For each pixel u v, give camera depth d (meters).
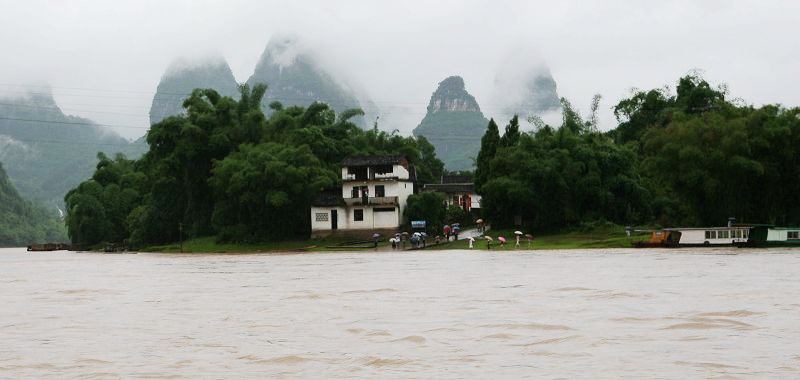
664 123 137.12
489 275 53.50
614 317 30.42
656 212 113.56
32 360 24.36
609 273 51.81
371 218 120.12
